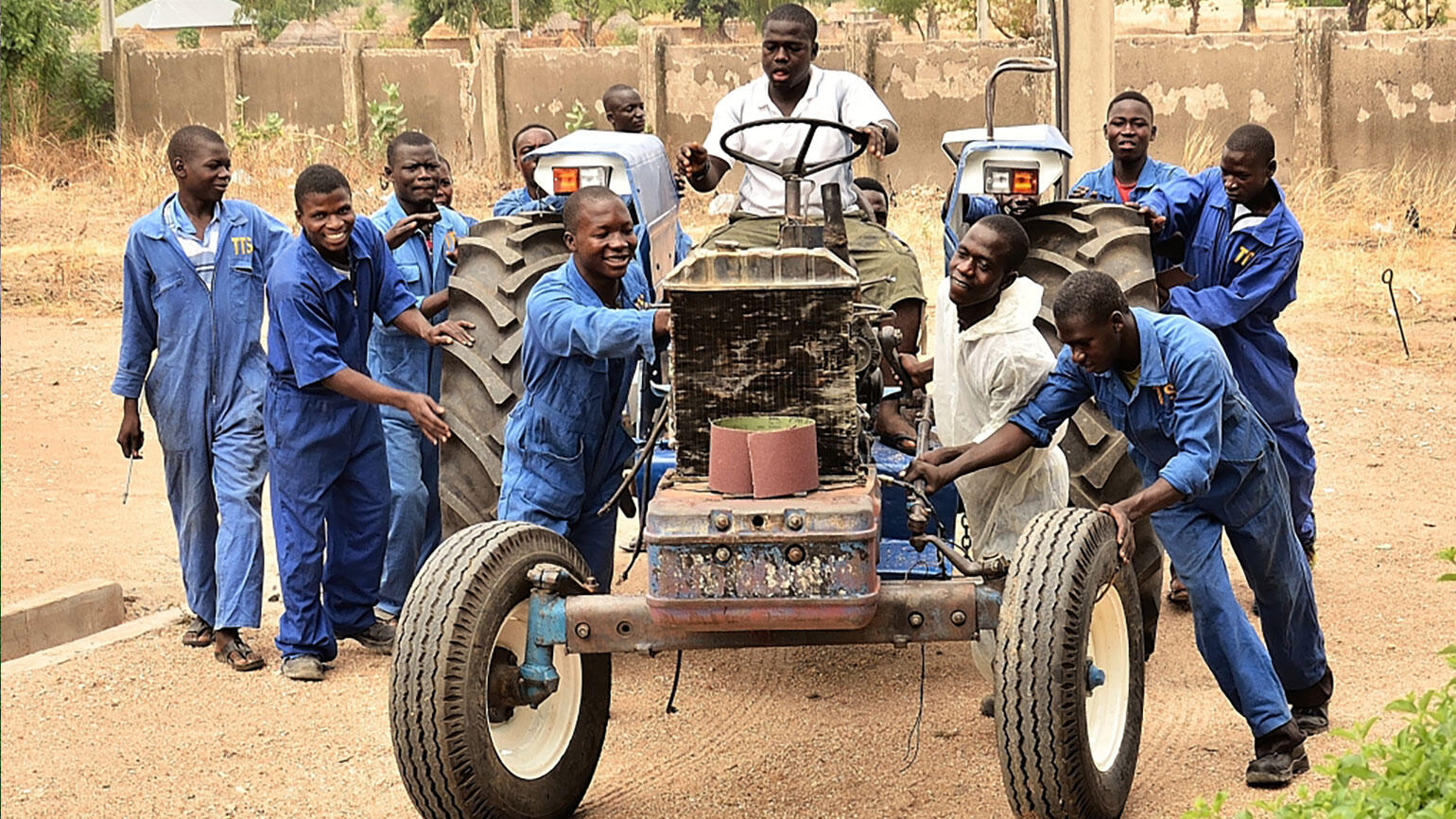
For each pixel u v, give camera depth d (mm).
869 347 4203
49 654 5922
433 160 6672
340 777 4793
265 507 8070
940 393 4879
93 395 10242
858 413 4133
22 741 5098
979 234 4520
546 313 4523
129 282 5918
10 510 7855
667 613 3805
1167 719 5035
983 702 4984
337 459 5684
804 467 3855
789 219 4793
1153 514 4566
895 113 17578
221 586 5809
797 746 4922
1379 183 15688
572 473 4945
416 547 6359
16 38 21656
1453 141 15547
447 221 6773
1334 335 10852
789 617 3770
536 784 4191
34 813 4555
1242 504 4480
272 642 6125
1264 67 16266
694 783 4672
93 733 5172
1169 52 16641
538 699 4121
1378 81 15812
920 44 17391
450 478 5816
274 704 5445
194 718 5312
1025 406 4609
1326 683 4809
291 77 21156
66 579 6816
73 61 22469
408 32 42375
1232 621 4469
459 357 5832
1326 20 15977
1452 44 15383
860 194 6191
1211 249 5984
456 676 3871
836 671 5613
